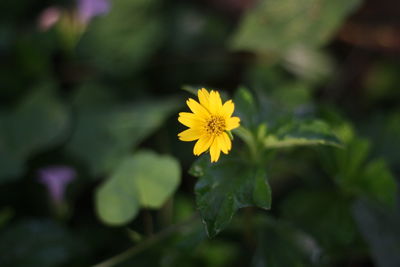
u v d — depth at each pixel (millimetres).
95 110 454
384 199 379
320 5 440
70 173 423
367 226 392
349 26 534
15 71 477
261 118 360
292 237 385
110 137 439
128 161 397
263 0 446
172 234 404
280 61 503
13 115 454
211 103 328
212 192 330
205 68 506
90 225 428
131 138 436
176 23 514
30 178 438
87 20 466
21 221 402
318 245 385
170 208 421
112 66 478
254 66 497
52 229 404
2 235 396
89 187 444
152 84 497
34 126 448
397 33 523
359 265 429
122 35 476
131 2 474
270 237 385
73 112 452
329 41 536
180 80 499
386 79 509
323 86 511
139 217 410
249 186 333
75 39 472
